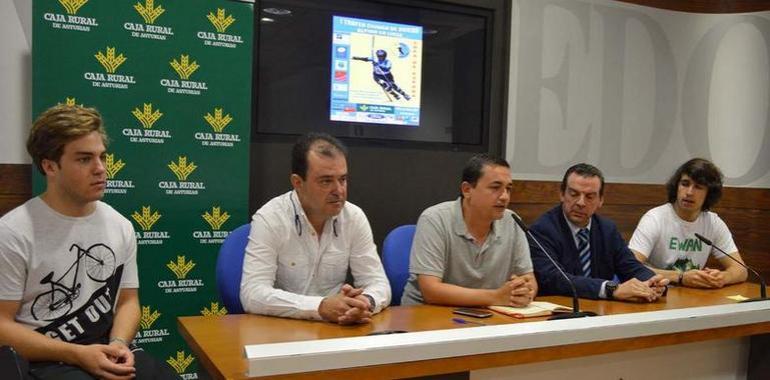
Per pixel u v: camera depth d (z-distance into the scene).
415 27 3.64
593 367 1.73
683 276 2.52
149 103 2.81
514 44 3.89
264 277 1.88
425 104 3.72
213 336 1.50
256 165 3.28
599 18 4.14
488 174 2.07
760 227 4.29
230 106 2.98
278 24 3.32
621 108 4.23
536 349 1.50
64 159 1.57
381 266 2.11
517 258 2.24
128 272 1.79
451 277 2.17
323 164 1.85
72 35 2.66
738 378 2.10
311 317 1.69
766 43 4.25
